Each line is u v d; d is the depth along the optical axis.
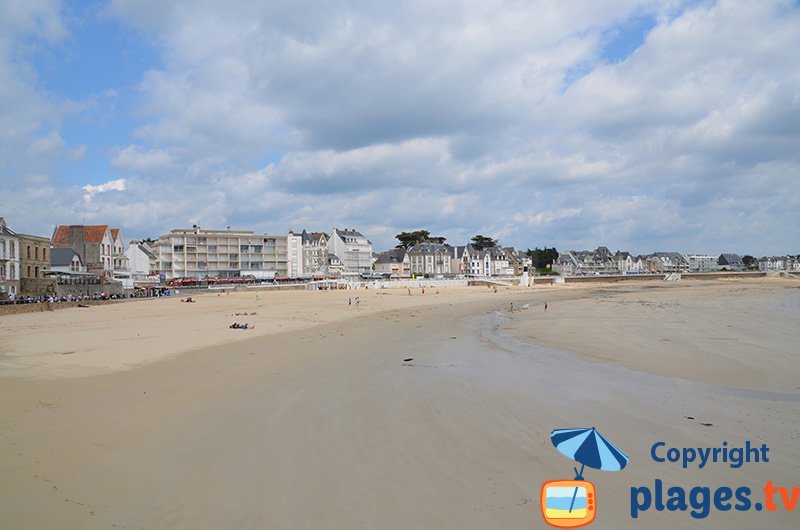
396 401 14.09
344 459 9.46
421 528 6.82
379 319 43.91
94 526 6.85
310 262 140.50
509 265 178.12
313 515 7.19
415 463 9.26
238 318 42.47
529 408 13.50
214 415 12.53
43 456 9.47
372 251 172.50
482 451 9.93
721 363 21.12
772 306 54.06
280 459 9.46
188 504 7.55
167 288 85.38
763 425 11.98
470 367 20.33
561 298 76.19
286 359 21.55
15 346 24.44
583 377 18.33
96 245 90.38
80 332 31.00
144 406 13.29
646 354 23.62
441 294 89.44
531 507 7.49
